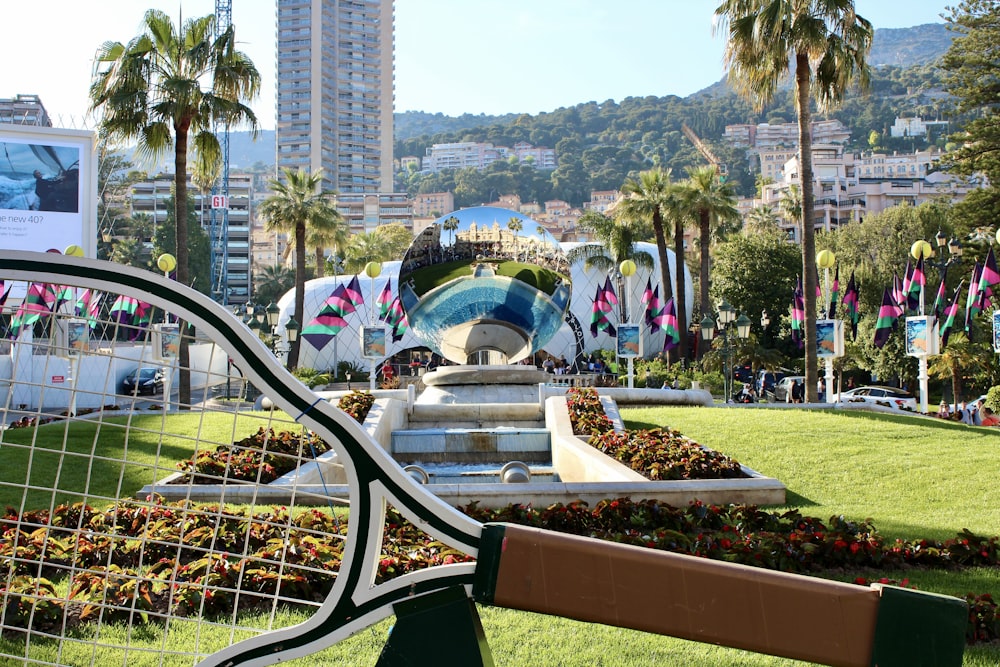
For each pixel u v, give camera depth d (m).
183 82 26.72
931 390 51.03
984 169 43.09
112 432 15.79
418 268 19.08
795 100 25.94
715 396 40.06
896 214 58.81
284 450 12.62
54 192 43.97
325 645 3.07
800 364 53.81
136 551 6.93
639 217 45.81
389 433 16.33
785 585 2.87
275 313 42.88
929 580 7.16
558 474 14.88
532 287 19.16
